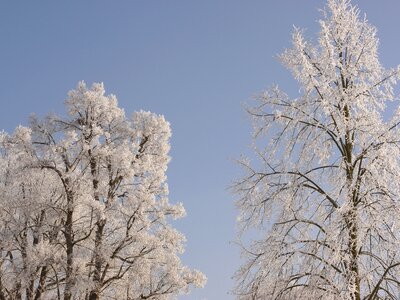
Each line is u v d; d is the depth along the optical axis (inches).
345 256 401.7
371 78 466.0
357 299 408.2
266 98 484.4
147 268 737.0
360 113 441.7
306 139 471.5
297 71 470.9
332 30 477.4
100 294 722.8
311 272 411.2
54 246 716.0
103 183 739.4
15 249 726.5
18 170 731.4
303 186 460.8
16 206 717.9
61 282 717.9
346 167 442.3
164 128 817.5
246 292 450.0
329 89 451.2
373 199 424.2
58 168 735.1
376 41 470.3
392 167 422.6
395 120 433.7
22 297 724.7
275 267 433.1
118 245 736.3
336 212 413.4
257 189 478.3
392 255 408.5
